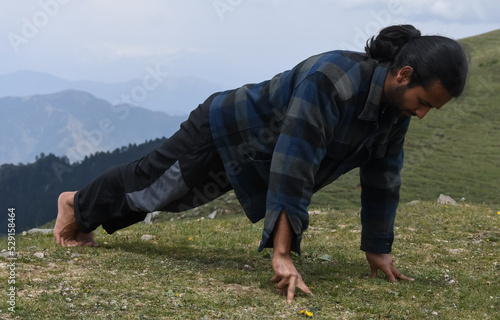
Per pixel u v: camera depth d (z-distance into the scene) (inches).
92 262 193.3
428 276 201.8
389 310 151.1
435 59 139.9
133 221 206.4
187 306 144.6
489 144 1608.0
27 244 229.6
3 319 126.1
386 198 180.5
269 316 139.6
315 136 149.6
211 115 174.9
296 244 155.4
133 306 141.6
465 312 156.4
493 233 312.5
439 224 335.0
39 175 5664.4
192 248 240.7
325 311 147.3
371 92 150.4
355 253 243.4
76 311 135.6
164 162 185.6
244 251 238.4
